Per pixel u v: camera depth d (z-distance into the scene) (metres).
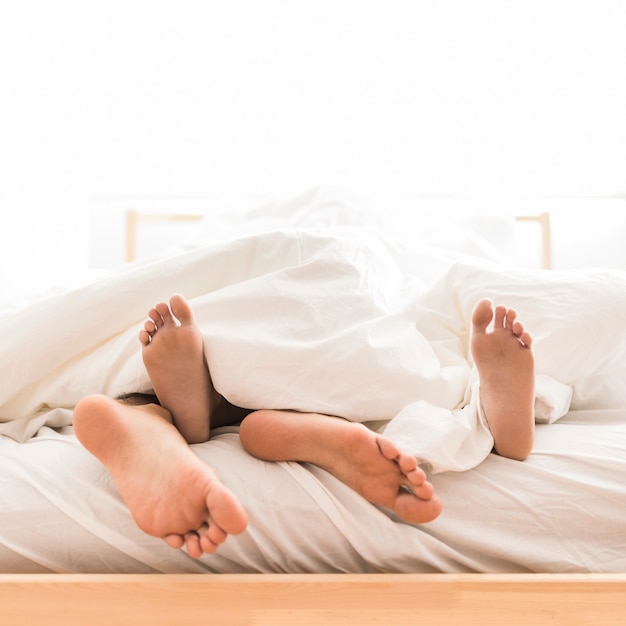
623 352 0.84
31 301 1.03
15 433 0.87
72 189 2.08
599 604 0.63
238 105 2.13
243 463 0.73
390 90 2.07
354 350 0.77
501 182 2.04
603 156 1.98
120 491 0.66
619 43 1.94
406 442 0.70
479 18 2.02
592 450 0.73
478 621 0.63
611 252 2.01
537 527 0.69
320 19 2.09
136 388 0.84
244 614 0.62
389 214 1.67
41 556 0.68
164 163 2.17
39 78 1.98
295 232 0.94
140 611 0.63
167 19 2.12
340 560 0.69
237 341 0.78
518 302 0.85
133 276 0.89
